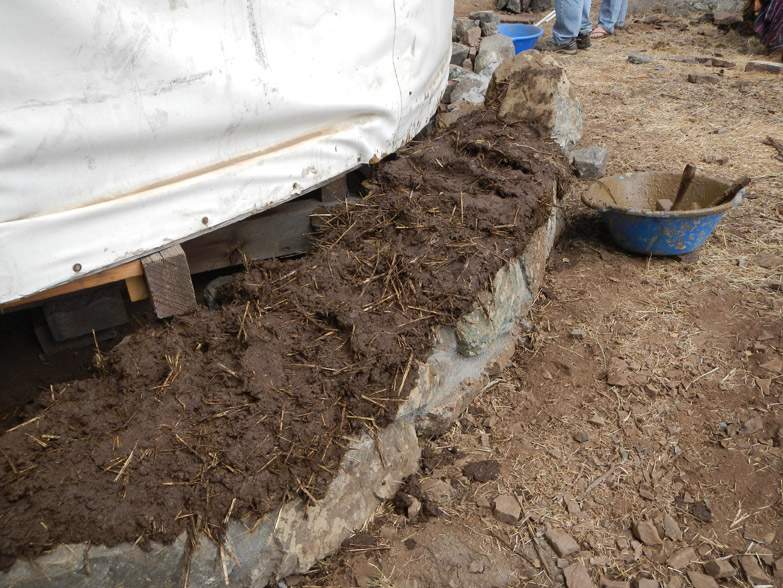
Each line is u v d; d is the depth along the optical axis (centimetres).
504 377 349
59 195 253
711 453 296
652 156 580
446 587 245
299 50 328
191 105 284
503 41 718
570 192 514
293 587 246
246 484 225
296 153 342
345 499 254
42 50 231
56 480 216
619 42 976
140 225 279
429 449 304
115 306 338
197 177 297
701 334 364
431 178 385
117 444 229
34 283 251
